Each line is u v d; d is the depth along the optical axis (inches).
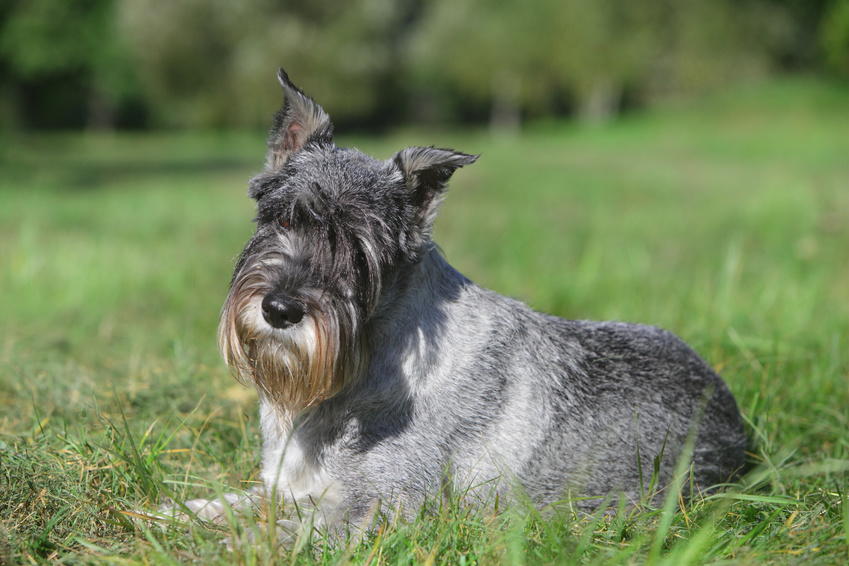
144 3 2406.5
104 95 3058.6
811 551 152.1
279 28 2470.5
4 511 172.4
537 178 1179.3
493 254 521.3
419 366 186.9
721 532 162.6
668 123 2214.6
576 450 195.5
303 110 205.8
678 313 339.6
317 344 171.5
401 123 3314.5
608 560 147.4
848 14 2108.8
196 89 2576.3
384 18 2768.2
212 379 276.1
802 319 330.0
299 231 181.3
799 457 220.7
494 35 3009.4
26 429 226.2
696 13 2815.0
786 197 674.2
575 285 394.9
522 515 168.7
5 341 318.3
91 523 171.3
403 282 188.7
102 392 257.9
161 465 200.5
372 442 184.2
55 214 718.5
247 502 183.3
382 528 161.8
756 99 2154.3
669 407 206.1
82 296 401.1
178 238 606.5
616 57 2834.6
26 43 1920.5
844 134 1662.2
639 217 718.5
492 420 189.9
